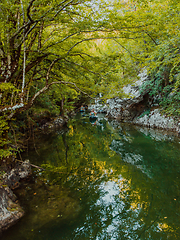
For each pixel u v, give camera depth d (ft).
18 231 9.39
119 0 10.85
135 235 9.28
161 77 32.73
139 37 12.67
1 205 10.23
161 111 33.58
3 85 9.75
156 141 26.30
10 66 12.26
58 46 14.42
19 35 12.68
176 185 14.19
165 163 18.71
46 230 9.50
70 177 16.11
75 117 67.05
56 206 11.64
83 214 10.89
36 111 38.17
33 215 10.65
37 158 21.29
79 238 9.00
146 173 16.70
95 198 12.64
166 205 11.72
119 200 12.37
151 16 10.71
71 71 15.76
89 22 10.84
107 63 13.76
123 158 21.03
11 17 11.43
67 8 11.07
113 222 10.19
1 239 8.85
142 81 36.24
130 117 45.47
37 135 33.88
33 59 14.06
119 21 10.85
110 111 57.98
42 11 9.89
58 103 54.08
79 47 16.98
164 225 9.92
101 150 24.68
